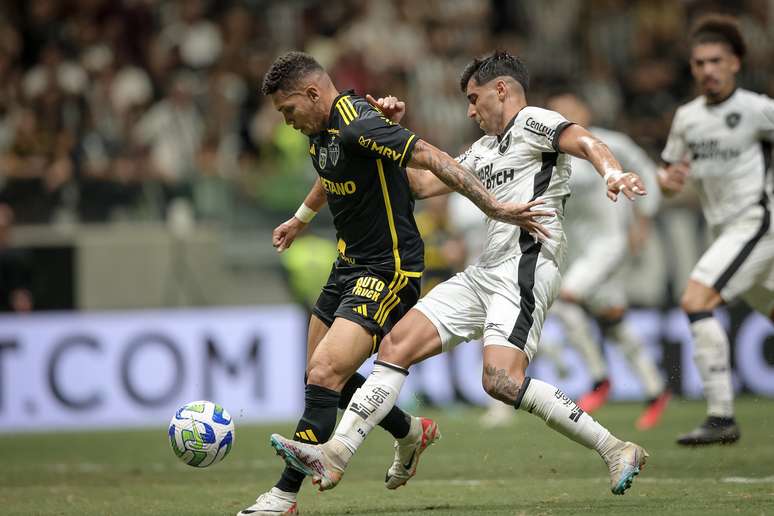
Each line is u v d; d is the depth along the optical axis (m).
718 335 27.00
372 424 19.25
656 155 49.81
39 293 43.16
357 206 19.73
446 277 44.31
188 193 45.41
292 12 59.81
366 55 56.91
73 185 44.31
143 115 52.44
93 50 54.50
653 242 44.88
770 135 27.16
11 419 40.62
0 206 43.22
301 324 43.53
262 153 50.81
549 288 19.83
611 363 44.28
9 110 51.50
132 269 44.41
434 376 43.38
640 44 61.78
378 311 19.55
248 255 45.31
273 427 38.88
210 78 53.62
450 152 52.16
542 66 61.00
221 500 22.33
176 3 58.47
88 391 41.31
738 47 27.31
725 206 27.59
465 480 24.75
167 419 41.84
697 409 40.84
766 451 27.77
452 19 61.81
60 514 20.78
